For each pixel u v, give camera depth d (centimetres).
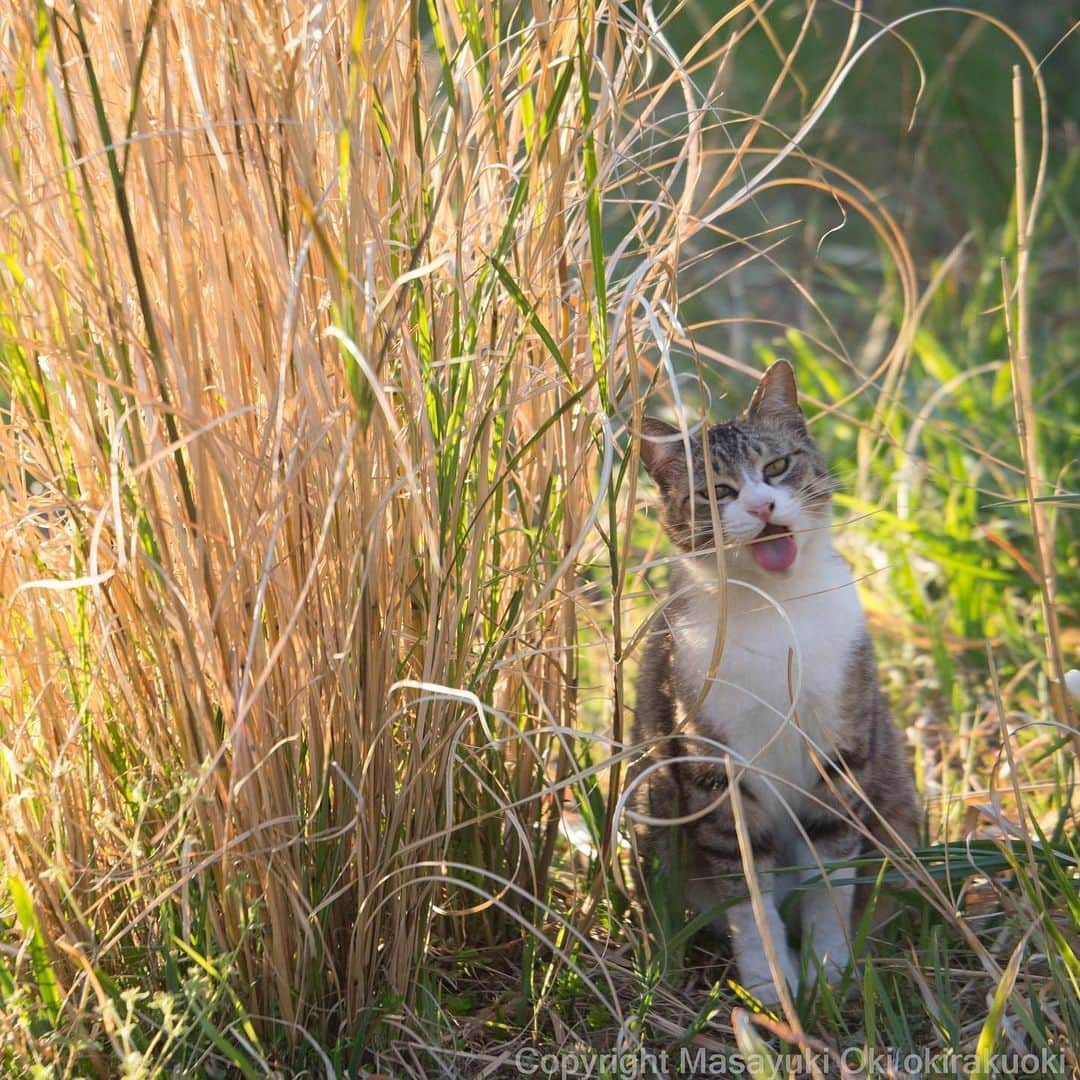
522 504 460
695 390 939
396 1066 395
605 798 553
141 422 354
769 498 480
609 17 416
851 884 448
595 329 421
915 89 1246
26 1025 351
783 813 497
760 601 475
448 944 457
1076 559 721
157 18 337
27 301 366
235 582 364
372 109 378
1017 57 1277
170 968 370
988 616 716
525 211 427
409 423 384
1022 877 403
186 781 351
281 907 377
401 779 410
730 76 1235
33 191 351
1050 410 841
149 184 340
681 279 924
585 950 450
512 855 454
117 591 378
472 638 429
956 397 853
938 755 629
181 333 351
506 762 461
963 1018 414
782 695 471
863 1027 417
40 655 380
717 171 912
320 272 371
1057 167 1216
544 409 455
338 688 381
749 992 431
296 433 354
